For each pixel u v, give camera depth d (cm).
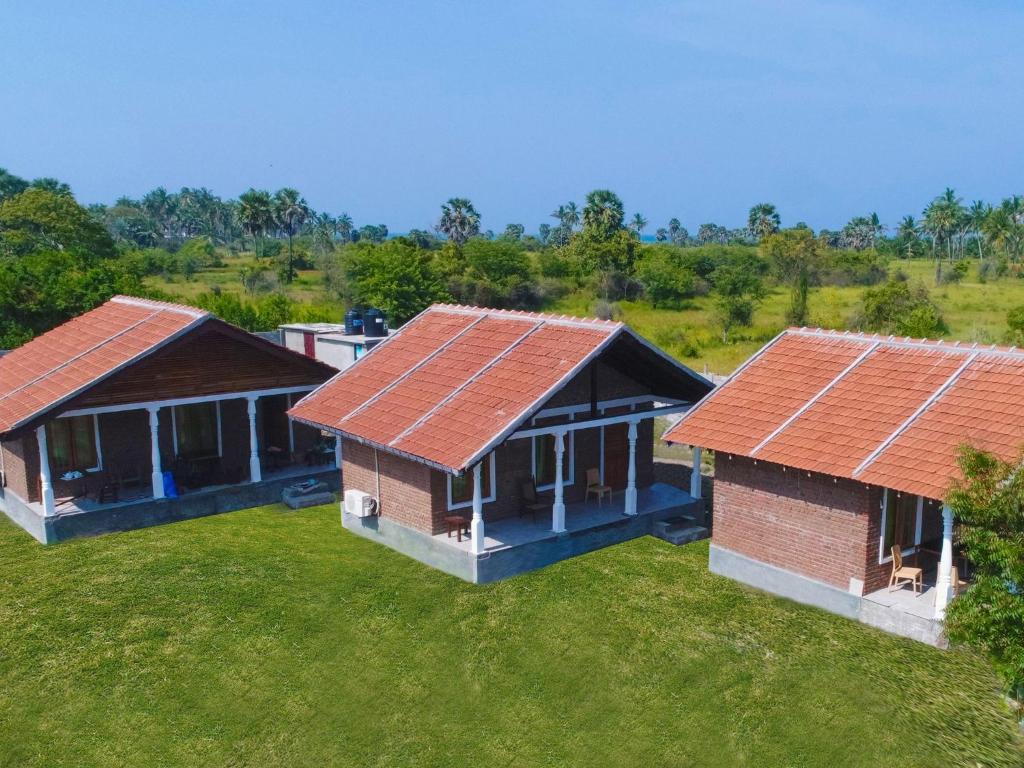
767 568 1648
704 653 1409
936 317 4366
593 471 2108
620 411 2106
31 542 1948
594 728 1211
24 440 2027
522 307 7450
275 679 1345
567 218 13825
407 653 1427
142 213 16812
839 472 1441
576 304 7500
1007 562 954
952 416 1459
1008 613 947
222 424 2348
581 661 1394
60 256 4819
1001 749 1143
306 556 1867
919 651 1390
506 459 1944
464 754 1154
